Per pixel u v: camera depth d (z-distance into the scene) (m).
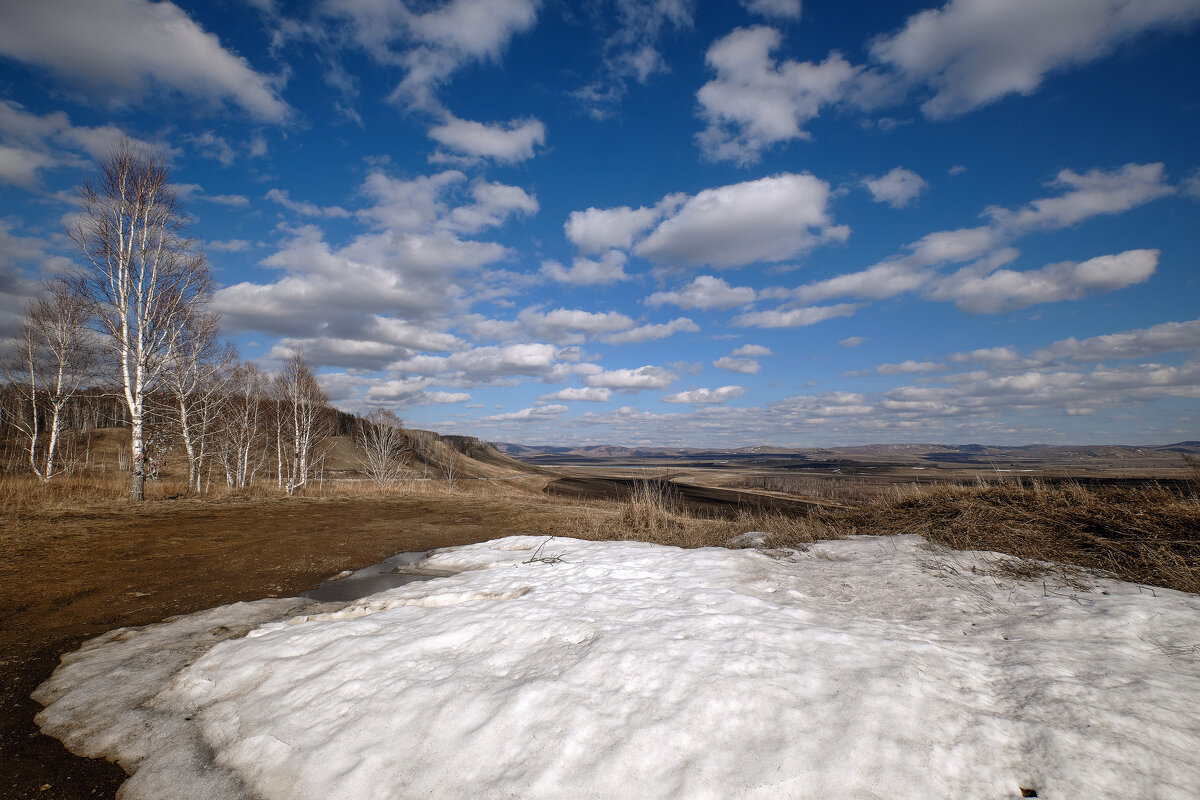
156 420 22.34
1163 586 4.65
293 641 4.98
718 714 3.08
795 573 6.00
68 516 11.83
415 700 3.65
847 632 3.96
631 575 6.64
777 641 3.87
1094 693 2.93
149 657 5.02
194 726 3.80
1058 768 2.45
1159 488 6.69
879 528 8.12
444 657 4.38
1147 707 2.75
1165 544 5.32
